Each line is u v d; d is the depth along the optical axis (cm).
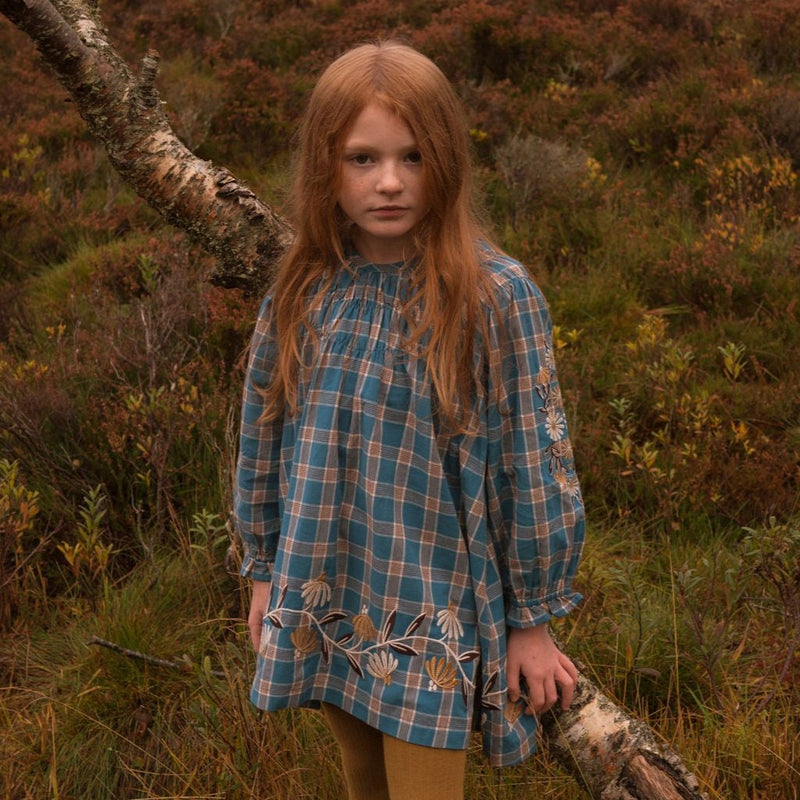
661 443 353
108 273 496
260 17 1064
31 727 244
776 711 225
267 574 171
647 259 486
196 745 226
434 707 147
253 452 165
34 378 374
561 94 754
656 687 241
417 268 146
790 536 253
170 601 280
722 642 242
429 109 137
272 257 205
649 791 168
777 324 416
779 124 604
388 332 146
